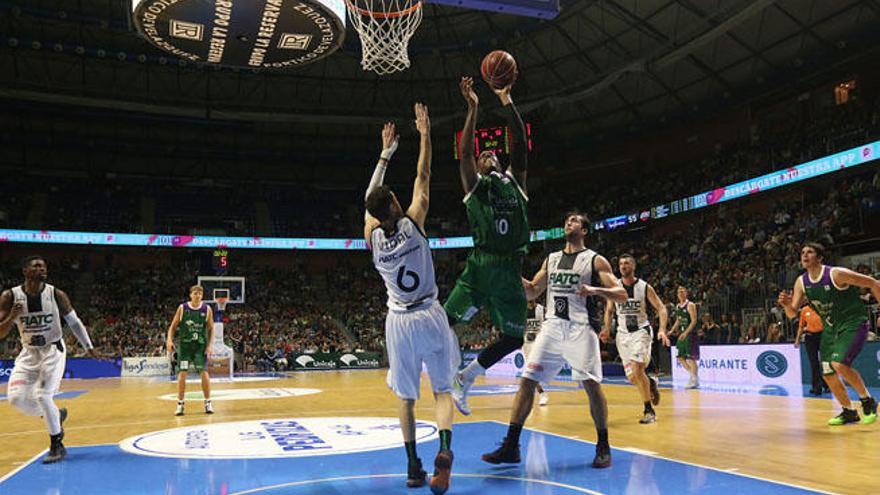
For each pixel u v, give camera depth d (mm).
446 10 23562
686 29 21141
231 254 32812
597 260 4656
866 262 17922
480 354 4477
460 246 32188
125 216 32031
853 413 6246
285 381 16828
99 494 3861
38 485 4152
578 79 26078
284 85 28047
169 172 33844
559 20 23344
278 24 7523
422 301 3893
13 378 5227
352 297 32156
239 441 5797
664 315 7031
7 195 30672
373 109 29484
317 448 5332
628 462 4484
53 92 26172
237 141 32750
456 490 3779
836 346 6164
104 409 9469
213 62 8609
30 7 21531
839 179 21000
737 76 23609
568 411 7934
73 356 22484
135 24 7480
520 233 4375
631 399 9438
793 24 20688
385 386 14078
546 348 4625
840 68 21453
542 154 32375
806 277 6340
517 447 4551
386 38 10281
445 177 35125
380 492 3762
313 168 35438
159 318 27672
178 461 4867
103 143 31359
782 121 24203
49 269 28984
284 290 31469
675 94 25812
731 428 6113
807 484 3707
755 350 12891
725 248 22672
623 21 22312
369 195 3904
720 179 23969
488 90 28047
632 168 30656
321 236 32938
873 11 19062
